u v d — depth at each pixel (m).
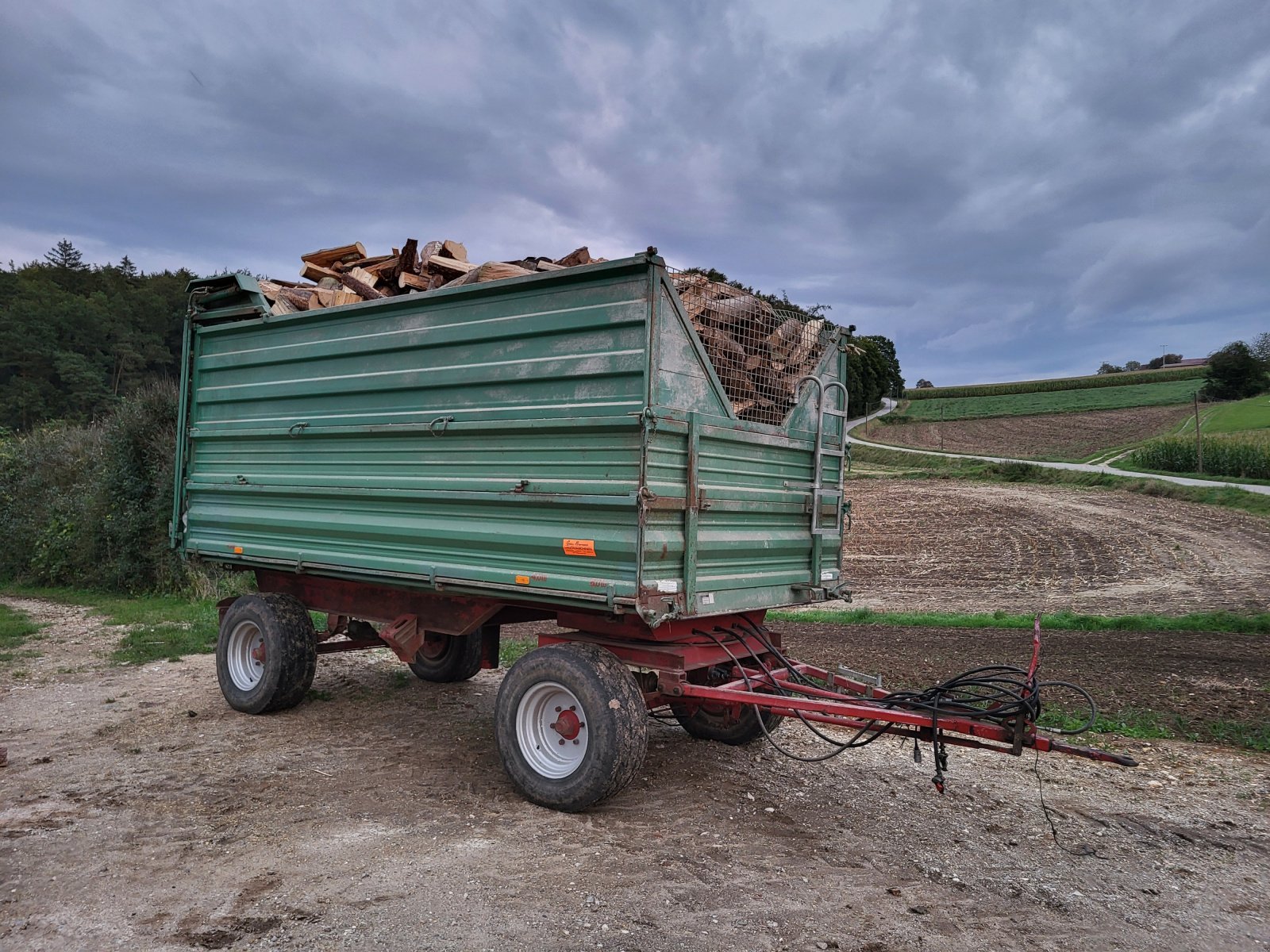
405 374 5.57
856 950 3.28
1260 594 16.77
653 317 4.36
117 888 3.70
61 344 69.19
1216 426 65.50
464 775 5.36
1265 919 3.67
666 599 4.39
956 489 41.81
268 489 6.58
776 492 5.40
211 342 7.30
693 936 3.34
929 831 4.61
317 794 4.96
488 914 3.47
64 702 7.23
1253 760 6.01
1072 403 95.44
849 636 11.76
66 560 15.86
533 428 4.79
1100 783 5.49
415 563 5.52
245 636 6.96
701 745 6.21
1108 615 14.47
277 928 3.34
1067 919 3.62
